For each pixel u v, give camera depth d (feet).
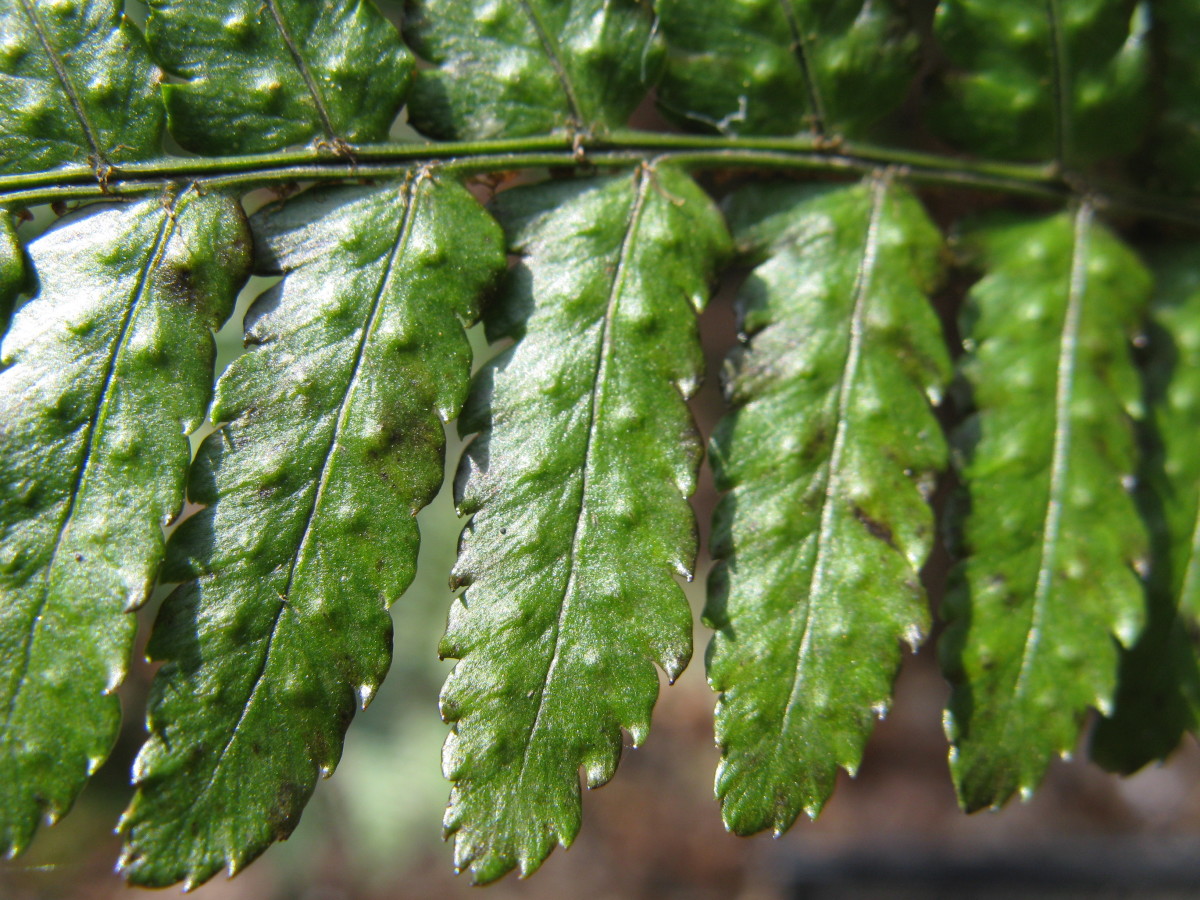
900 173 0.28
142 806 0.24
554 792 0.25
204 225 0.25
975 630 0.27
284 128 0.26
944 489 0.51
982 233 0.28
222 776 0.25
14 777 0.24
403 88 0.26
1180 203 0.28
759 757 0.26
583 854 0.56
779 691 0.26
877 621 0.26
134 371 0.25
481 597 0.25
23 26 0.25
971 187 0.28
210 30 0.26
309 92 0.26
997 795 0.26
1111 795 0.56
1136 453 0.27
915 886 0.44
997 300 0.28
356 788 0.45
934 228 0.27
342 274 0.26
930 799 0.56
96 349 0.25
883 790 0.57
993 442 0.27
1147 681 0.27
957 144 0.28
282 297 0.25
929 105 0.28
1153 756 0.28
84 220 0.25
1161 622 0.27
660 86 0.27
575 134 0.27
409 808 0.45
